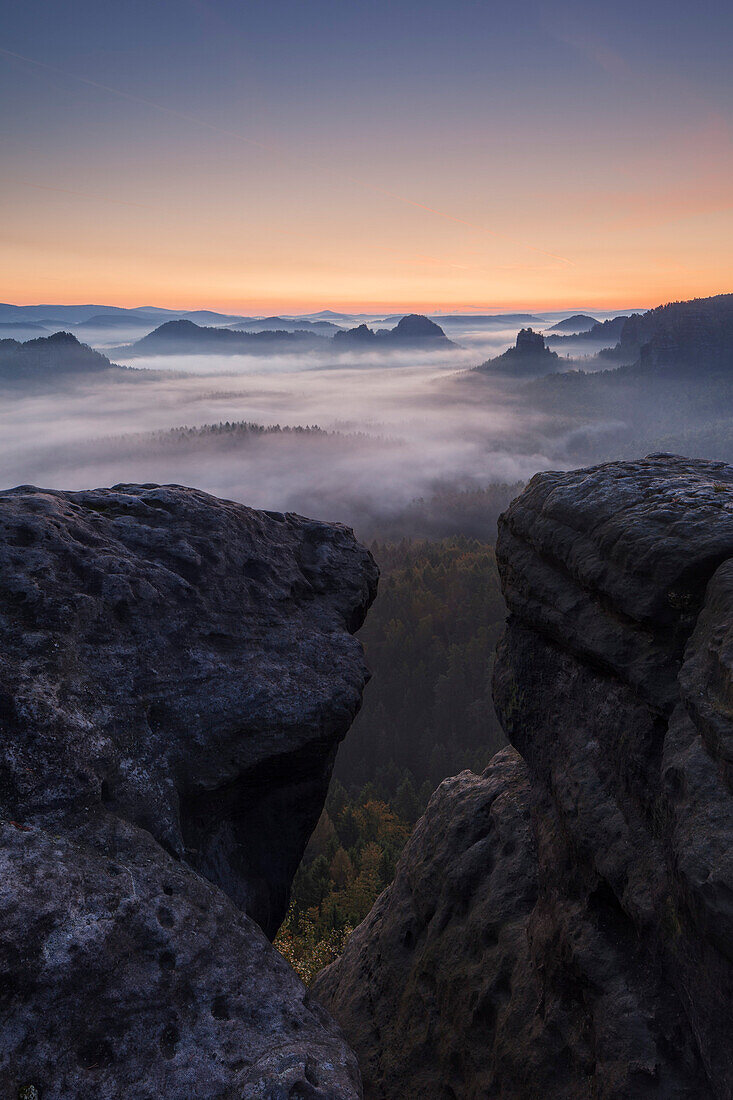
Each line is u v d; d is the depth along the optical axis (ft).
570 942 19.84
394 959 31.14
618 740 19.35
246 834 24.09
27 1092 12.09
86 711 18.93
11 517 22.86
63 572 21.89
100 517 25.54
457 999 25.23
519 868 26.94
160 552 24.98
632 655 18.80
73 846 15.93
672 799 14.73
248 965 15.89
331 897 167.32
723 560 17.06
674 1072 15.88
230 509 28.66
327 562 29.86
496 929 25.58
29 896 14.11
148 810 18.52
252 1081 13.11
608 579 19.27
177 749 20.49
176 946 15.19
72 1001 13.35
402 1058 26.50
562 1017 20.11
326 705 23.27
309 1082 13.24
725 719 13.69
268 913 24.70
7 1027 12.57
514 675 26.66
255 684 22.62
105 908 14.84
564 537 21.94
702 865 12.78
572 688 22.68
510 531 26.45
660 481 21.34
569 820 20.24
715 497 19.08
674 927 15.57
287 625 25.72
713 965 13.07
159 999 14.26
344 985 33.63
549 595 22.97
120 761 18.79
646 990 17.29
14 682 17.98
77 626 20.63
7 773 16.52
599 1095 16.88
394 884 36.35
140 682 20.77
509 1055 21.13
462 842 31.01
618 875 17.83
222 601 24.70
